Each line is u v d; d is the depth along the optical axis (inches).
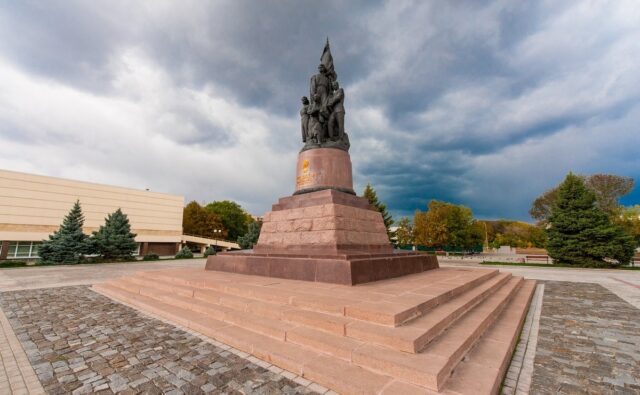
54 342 196.4
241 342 178.9
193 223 1988.2
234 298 242.1
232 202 2332.7
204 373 150.3
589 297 374.9
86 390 135.8
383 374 133.3
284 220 391.2
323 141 438.3
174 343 191.3
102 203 1430.9
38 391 135.4
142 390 135.3
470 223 1897.1
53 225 1277.1
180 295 290.5
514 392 137.5
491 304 251.4
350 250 335.9
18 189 1202.6
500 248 2260.1
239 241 1401.3
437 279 315.9
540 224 1647.4
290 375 146.6
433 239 1632.6
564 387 142.2
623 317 275.1
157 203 1617.9
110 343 193.5
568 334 223.8
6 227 1165.7
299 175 432.1
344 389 128.6
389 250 400.2
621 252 792.9
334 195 367.9
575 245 833.5
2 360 169.2
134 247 1109.7
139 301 295.6
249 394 130.9
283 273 322.0
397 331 153.7
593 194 855.7
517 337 210.8
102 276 587.5
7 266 829.8
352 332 161.5
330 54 486.0
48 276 590.2
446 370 129.7
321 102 457.1
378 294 221.3
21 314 270.5
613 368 163.0
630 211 1609.3
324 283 279.4
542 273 679.7
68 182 1334.9
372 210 411.8
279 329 180.7
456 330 175.5
